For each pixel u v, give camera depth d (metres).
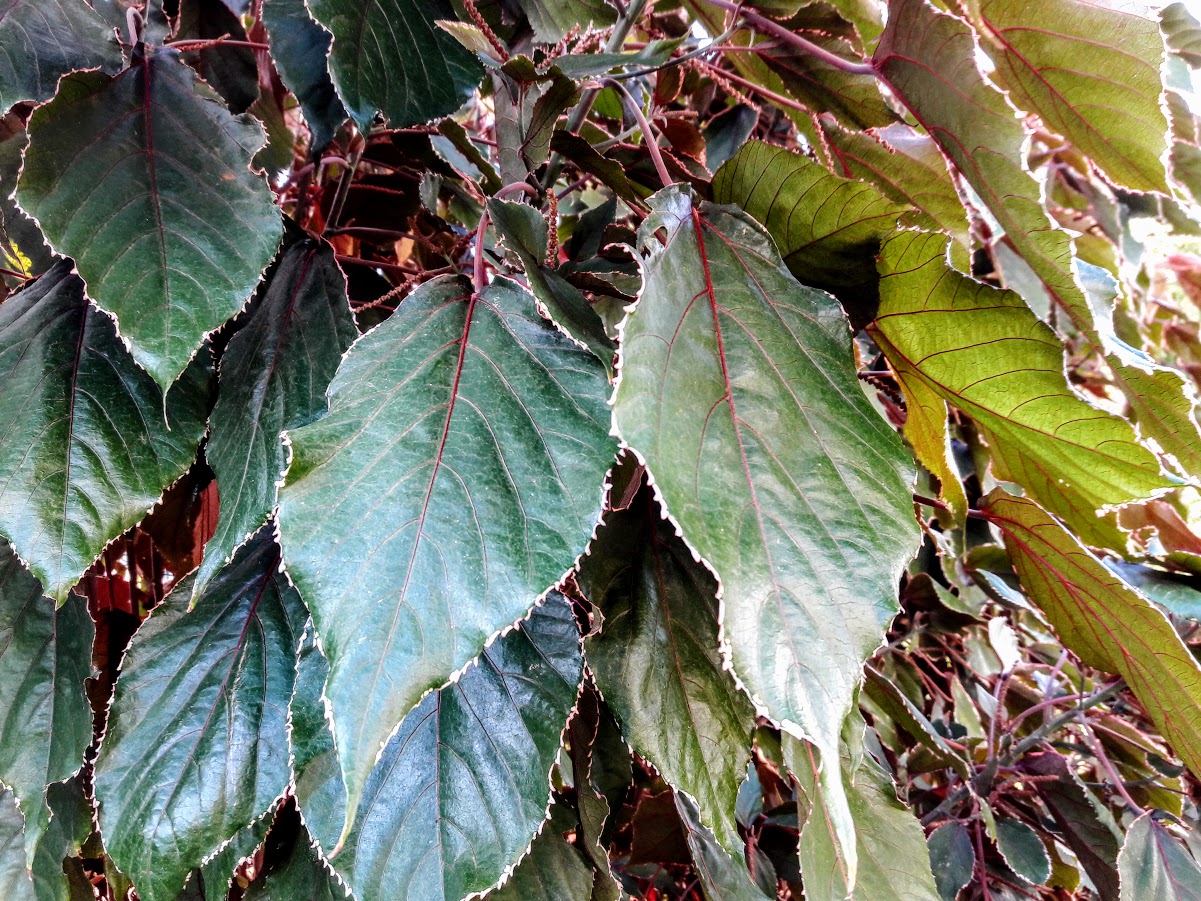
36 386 0.35
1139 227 1.02
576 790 0.41
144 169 0.34
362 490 0.26
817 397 0.28
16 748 0.38
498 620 0.25
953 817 0.63
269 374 0.37
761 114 0.71
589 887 0.38
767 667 0.23
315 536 0.25
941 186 0.44
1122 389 0.38
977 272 0.84
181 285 0.32
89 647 0.41
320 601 0.25
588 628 0.42
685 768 0.34
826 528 0.25
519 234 0.33
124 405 0.36
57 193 0.32
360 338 0.30
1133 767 0.66
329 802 0.33
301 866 0.38
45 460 0.34
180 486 0.50
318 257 0.40
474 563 0.25
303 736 0.34
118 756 0.36
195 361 0.37
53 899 0.42
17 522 0.33
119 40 0.38
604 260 0.41
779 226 0.35
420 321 0.30
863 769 0.43
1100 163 0.40
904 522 0.26
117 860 0.35
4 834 0.43
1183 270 1.13
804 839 0.34
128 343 0.31
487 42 0.37
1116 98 0.36
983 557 0.62
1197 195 0.73
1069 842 0.60
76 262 0.31
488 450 0.27
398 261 0.69
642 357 0.25
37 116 0.32
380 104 0.36
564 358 0.30
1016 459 0.42
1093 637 0.45
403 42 0.37
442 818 0.33
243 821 0.36
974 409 0.39
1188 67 0.67
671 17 0.66
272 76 0.62
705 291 0.29
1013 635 0.74
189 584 0.40
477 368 0.29
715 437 0.26
